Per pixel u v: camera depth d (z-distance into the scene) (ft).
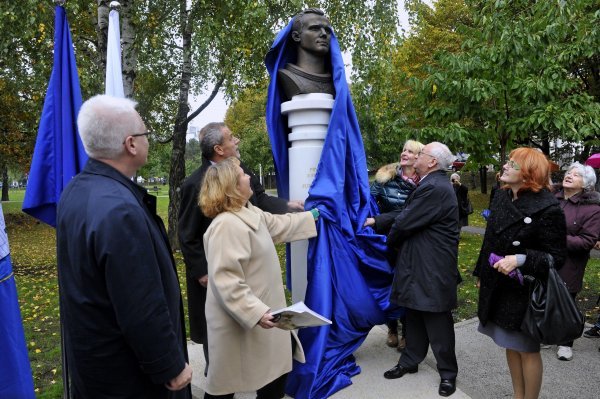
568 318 7.61
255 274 7.79
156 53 32.65
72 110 8.89
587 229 11.59
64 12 8.99
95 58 28.48
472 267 23.91
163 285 5.68
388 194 12.52
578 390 10.24
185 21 29.86
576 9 19.06
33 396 7.72
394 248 11.02
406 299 10.02
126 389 5.29
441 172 10.28
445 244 9.89
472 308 16.67
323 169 10.43
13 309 7.50
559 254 7.84
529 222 7.94
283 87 11.31
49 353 14.03
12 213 66.80
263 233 8.05
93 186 5.35
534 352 8.27
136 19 27.04
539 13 19.35
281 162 11.67
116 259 4.91
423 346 10.77
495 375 11.04
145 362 5.10
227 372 7.77
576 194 12.07
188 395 6.78
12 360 7.38
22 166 53.52
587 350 12.51
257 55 30.12
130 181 5.69
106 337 5.15
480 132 21.02
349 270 10.54
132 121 5.74
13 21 24.48
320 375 9.96
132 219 5.09
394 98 32.27
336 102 10.38
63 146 8.74
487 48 19.81
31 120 45.11
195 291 10.34
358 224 10.98
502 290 8.33
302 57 11.12
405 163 12.58
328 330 10.11
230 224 7.52
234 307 7.25
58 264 5.48
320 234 10.31
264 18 27.81
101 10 21.48
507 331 8.31
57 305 19.90
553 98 19.80
